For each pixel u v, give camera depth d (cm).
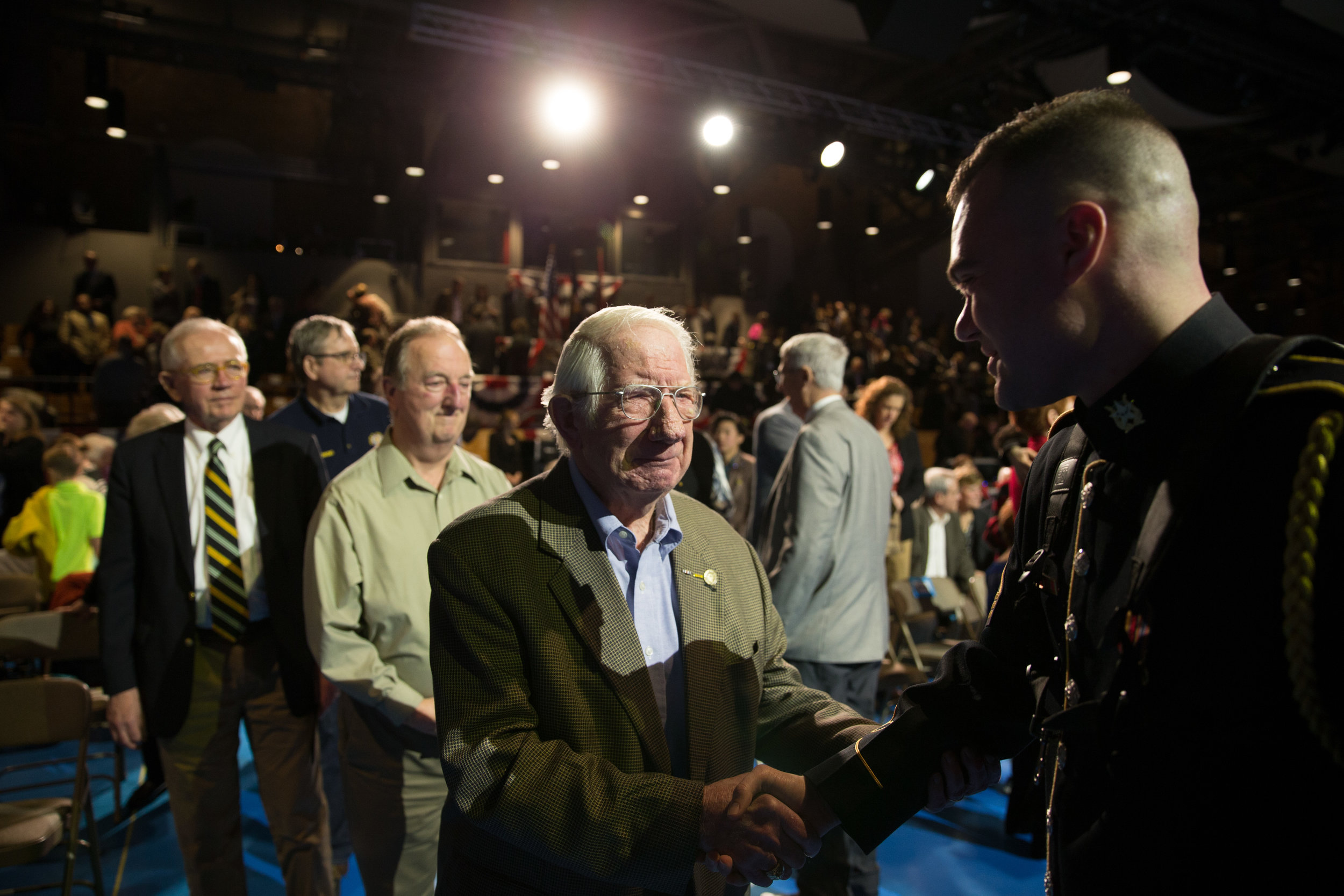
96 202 1375
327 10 973
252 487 219
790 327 1667
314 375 299
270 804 214
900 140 1069
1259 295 1716
